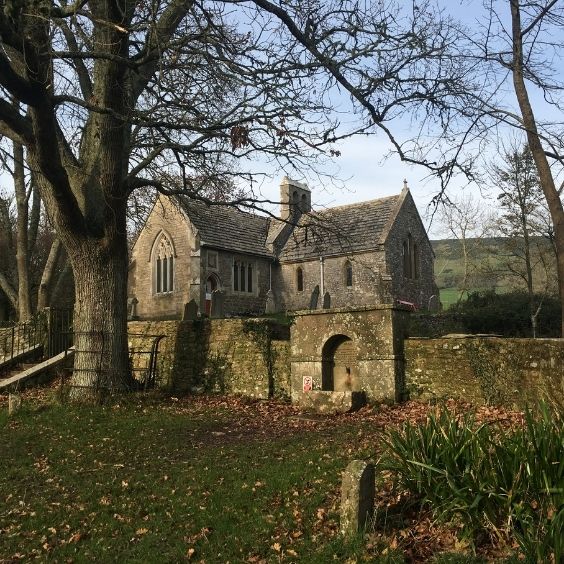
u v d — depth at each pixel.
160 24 11.64
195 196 13.91
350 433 9.34
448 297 45.03
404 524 5.20
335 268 34.81
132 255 36.69
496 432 5.61
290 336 13.51
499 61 9.30
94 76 13.09
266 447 8.78
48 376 16.28
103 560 5.36
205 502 6.50
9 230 32.41
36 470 8.25
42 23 9.31
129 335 16.50
